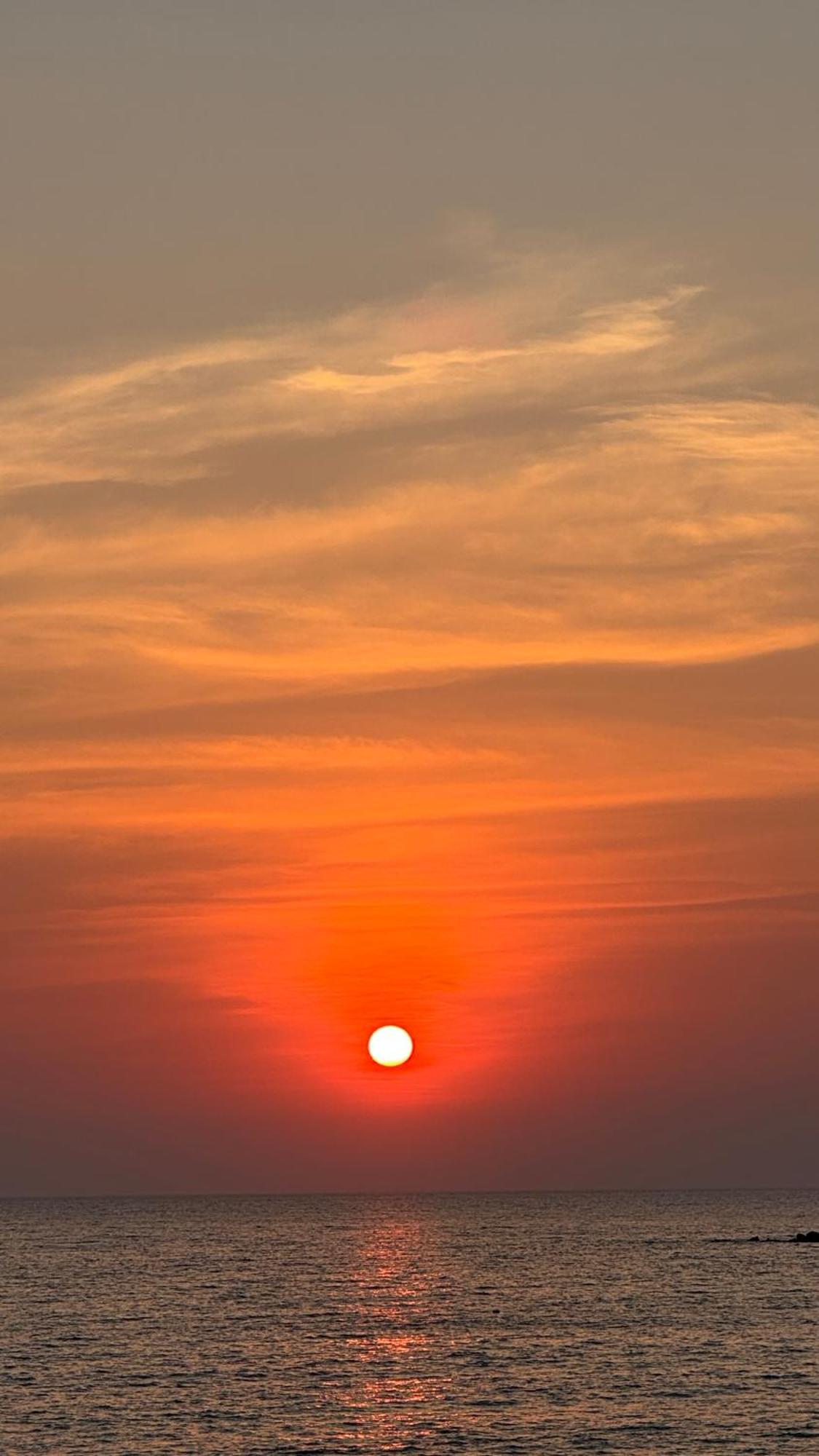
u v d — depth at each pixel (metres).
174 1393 91.31
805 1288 163.50
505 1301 149.75
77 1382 95.62
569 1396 89.81
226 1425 81.06
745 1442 75.69
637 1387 92.75
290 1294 160.00
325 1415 84.06
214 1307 146.12
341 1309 143.00
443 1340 116.62
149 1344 115.44
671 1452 73.50
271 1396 90.06
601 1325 126.50
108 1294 161.88
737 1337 117.56
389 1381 95.81
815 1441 75.94
